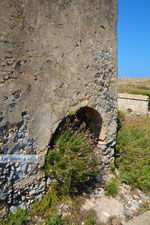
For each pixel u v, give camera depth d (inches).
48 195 156.4
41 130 152.4
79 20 174.4
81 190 177.5
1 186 133.6
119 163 219.6
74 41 170.9
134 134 242.2
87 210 157.9
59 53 160.1
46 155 156.7
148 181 202.8
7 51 132.3
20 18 137.2
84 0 177.8
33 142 148.6
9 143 136.5
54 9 155.5
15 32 135.4
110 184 191.2
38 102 149.3
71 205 157.2
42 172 154.5
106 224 151.0
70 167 157.2
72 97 172.1
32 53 144.2
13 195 140.0
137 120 296.4
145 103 589.9
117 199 179.3
